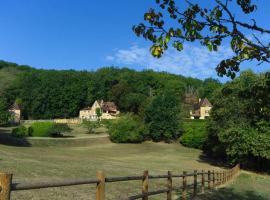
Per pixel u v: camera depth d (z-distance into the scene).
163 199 19.44
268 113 10.87
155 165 55.91
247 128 55.16
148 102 97.75
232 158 59.19
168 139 92.69
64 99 162.62
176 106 93.81
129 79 171.50
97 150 77.69
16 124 118.38
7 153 40.28
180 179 32.91
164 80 174.62
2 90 165.12
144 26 8.30
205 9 8.12
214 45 8.15
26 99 162.50
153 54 8.10
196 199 20.58
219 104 58.19
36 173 24.14
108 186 22.16
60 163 35.72
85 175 26.38
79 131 105.25
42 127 89.94
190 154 77.69
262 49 8.12
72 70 182.38
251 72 55.19
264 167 57.78
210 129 61.50
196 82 194.62
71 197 16.83
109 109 158.75
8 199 5.11
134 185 24.09
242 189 30.47
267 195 28.80
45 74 167.75
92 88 167.75
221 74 8.60
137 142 91.56
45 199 15.69
